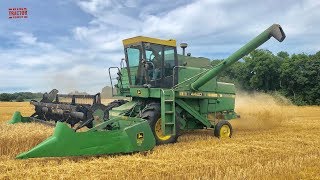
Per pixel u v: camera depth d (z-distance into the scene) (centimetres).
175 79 1108
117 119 820
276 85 4753
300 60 4591
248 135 1189
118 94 1166
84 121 907
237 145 923
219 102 1249
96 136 748
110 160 726
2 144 831
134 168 664
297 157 775
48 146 689
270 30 1036
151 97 1030
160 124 993
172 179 597
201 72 1160
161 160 732
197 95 1139
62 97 1155
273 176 624
